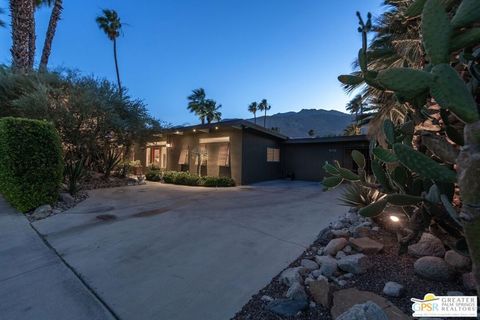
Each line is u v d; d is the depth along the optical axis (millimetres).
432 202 1651
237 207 5832
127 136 9898
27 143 5156
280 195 7680
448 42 1012
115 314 1996
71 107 7961
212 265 2812
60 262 2922
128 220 4691
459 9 1021
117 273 2652
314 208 5664
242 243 3461
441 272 2025
